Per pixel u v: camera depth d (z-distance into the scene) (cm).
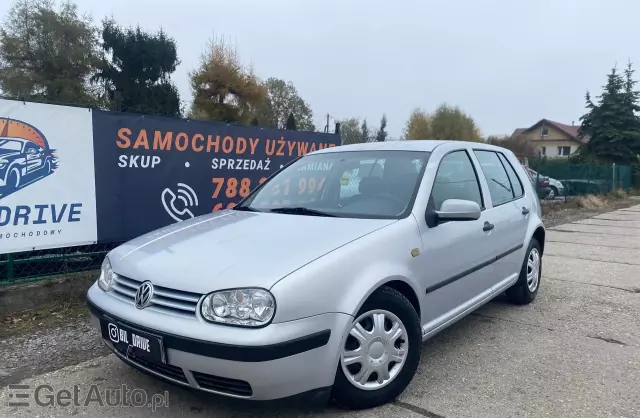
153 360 282
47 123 518
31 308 510
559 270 750
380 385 320
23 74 3362
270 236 324
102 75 3475
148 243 344
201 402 331
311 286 279
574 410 322
